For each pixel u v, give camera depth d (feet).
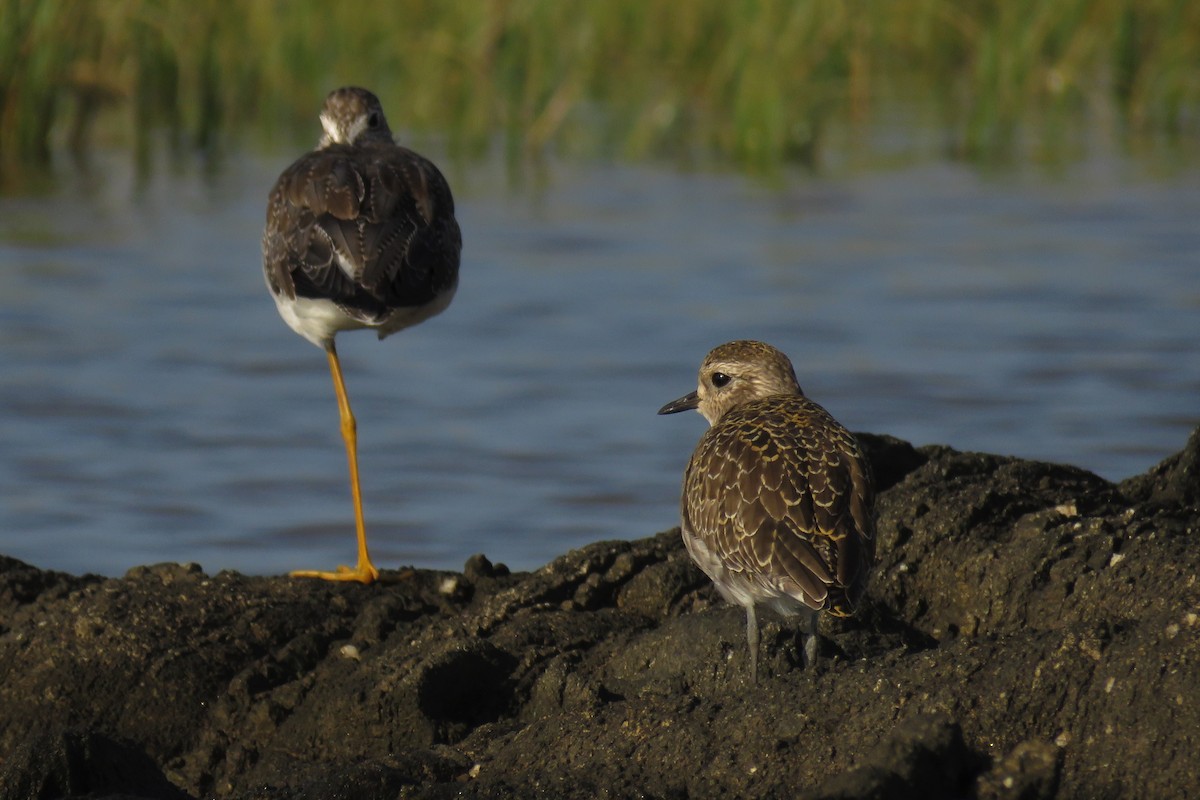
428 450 52.54
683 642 30.25
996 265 68.59
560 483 49.93
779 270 68.39
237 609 32.83
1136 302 64.08
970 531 32.14
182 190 79.77
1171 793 23.97
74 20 86.12
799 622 30.78
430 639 31.83
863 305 64.18
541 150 88.22
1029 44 94.27
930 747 24.48
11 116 84.53
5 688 31.14
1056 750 24.89
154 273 68.18
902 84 103.14
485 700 30.58
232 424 54.75
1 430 53.62
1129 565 29.84
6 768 26.12
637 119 91.25
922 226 74.18
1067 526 31.35
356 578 34.27
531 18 89.35
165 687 31.17
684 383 57.88
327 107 38.11
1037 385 56.34
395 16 92.02
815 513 27.76
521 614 32.48
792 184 81.87
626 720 26.94
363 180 34.71
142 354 60.39
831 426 29.48
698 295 65.67
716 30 97.76
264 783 28.58
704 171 84.79
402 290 33.65
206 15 88.69
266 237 35.70
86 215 75.56
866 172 83.71
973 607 31.22
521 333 62.59
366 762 27.40
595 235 73.05
